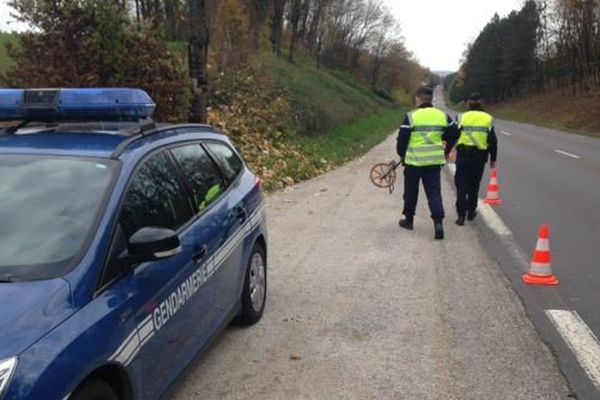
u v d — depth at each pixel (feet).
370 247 26.73
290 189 43.47
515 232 29.99
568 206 37.27
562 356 15.75
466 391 13.96
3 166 11.76
